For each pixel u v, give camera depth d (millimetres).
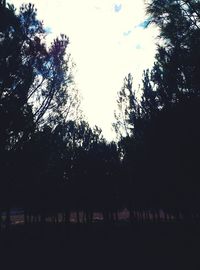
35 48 11844
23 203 28453
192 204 21734
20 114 11781
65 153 27250
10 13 11273
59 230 33312
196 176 14711
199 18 7184
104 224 39094
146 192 27375
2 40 11273
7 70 11055
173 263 12602
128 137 27625
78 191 33562
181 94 11898
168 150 15055
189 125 12227
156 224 33000
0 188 13289
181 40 7500
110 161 33562
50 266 13297
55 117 13125
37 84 12328
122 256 15586
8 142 12156
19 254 16156
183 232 22750
